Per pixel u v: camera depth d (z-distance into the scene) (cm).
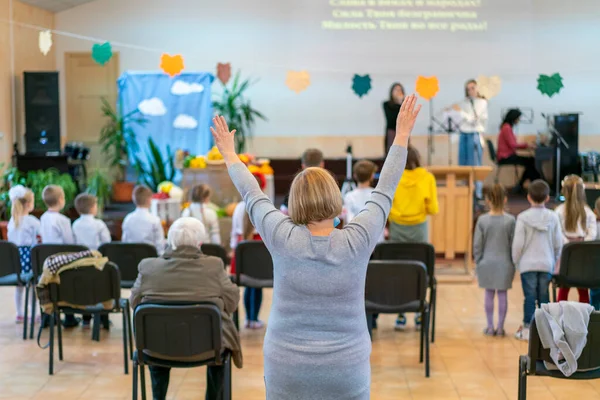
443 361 500
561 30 1134
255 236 575
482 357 508
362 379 239
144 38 1159
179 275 365
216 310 356
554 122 1026
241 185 258
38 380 459
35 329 570
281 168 1155
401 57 1151
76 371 475
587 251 509
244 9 1161
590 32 1132
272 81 1173
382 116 1173
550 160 1039
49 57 1136
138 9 1155
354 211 558
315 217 242
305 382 235
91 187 962
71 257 455
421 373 476
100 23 1154
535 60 1139
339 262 238
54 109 1005
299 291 238
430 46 1146
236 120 1131
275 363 239
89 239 567
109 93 1159
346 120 1178
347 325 238
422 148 1164
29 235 573
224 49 1166
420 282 459
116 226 934
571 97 1143
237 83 1173
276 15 1162
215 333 359
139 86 1053
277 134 1184
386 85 1163
